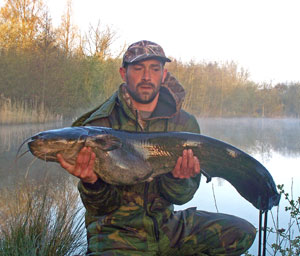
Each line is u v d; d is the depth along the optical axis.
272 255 3.23
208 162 2.58
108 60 22.30
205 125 24.25
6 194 4.27
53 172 6.52
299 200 3.25
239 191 2.73
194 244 2.58
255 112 35.00
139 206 2.47
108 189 2.32
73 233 3.30
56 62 17.41
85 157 2.12
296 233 3.89
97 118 2.63
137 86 2.64
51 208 3.60
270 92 36.09
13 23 18.33
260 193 2.61
